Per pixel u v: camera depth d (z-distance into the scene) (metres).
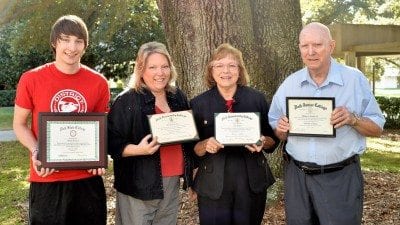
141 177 3.35
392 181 7.32
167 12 5.57
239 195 3.35
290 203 3.40
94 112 3.19
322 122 3.18
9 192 7.34
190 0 5.33
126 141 3.37
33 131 3.28
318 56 3.13
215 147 3.25
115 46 21.39
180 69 5.53
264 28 5.96
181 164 3.49
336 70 3.24
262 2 5.93
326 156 3.23
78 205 3.32
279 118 3.41
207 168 3.39
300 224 3.35
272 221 5.06
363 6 17.64
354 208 3.24
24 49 14.10
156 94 3.46
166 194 3.45
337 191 3.22
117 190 3.47
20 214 6.01
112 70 23.53
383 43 12.36
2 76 24.67
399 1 17.81
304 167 3.29
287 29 6.00
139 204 3.41
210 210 3.38
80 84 3.27
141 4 16.28
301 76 3.33
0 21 12.08
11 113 21.47
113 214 5.68
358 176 3.29
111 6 11.87
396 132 15.61
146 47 3.42
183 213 5.45
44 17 11.52
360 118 3.14
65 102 3.21
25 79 3.21
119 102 3.39
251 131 3.28
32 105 3.24
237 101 3.40
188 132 3.28
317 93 3.27
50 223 3.25
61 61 3.19
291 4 6.02
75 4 11.30
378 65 26.20
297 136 3.30
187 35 5.39
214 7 5.31
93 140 3.19
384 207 5.77
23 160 10.62
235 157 3.37
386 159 10.12
